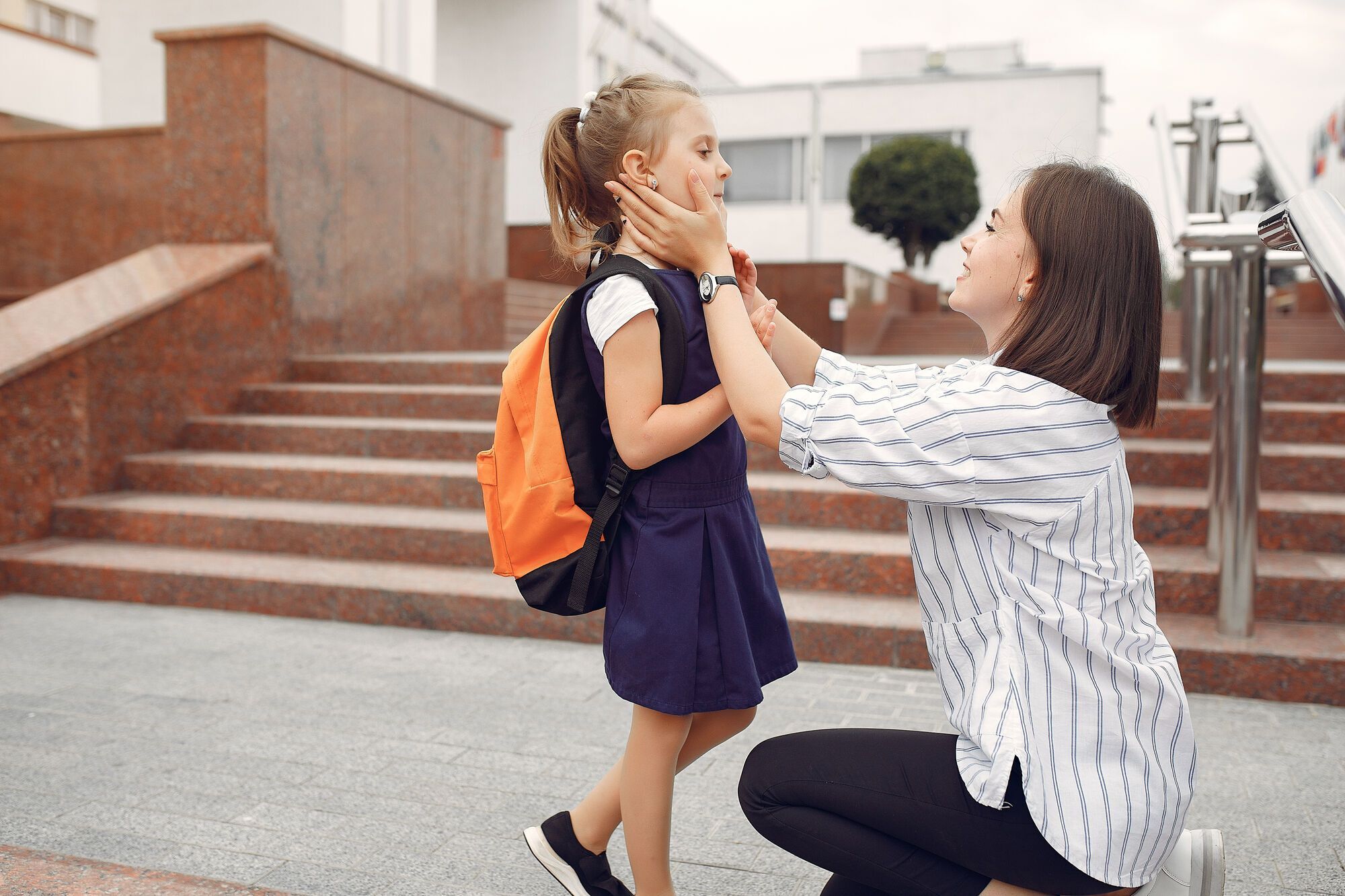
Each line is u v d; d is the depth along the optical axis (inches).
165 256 263.7
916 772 58.5
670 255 64.9
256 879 90.5
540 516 66.8
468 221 367.2
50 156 349.1
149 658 156.6
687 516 66.1
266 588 180.9
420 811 104.7
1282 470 188.4
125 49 563.8
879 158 697.0
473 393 244.7
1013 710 54.6
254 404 262.5
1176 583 155.9
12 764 116.2
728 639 66.8
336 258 299.6
